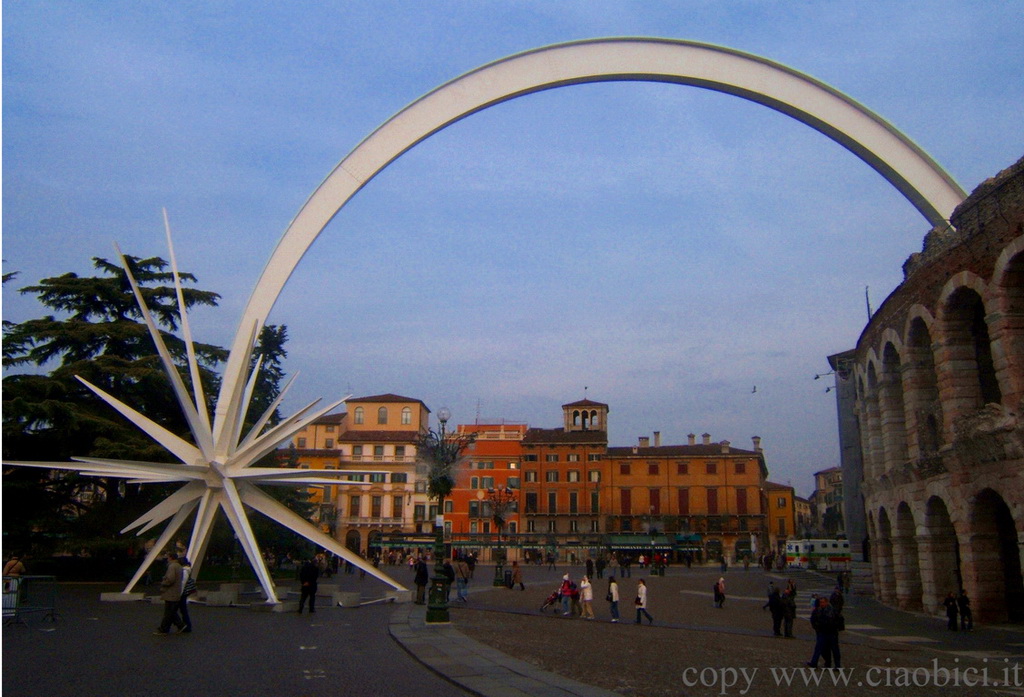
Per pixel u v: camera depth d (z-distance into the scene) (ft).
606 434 417.28
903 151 127.75
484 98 137.90
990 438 84.48
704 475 395.96
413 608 113.09
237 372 125.80
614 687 52.13
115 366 157.48
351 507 384.27
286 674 51.08
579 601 128.57
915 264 108.99
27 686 44.34
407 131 137.49
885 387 123.95
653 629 101.04
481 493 263.49
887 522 133.08
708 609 135.64
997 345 85.05
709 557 385.91
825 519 520.01
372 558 362.33
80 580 154.40
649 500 397.19
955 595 98.89
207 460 117.19
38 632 70.54
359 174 137.08
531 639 81.41
